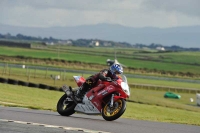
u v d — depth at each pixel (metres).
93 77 35.00
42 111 37.84
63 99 36.03
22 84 93.50
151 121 37.31
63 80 145.88
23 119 28.91
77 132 25.17
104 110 34.00
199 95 136.12
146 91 170.25
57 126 26.52
